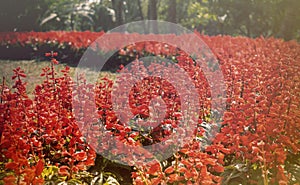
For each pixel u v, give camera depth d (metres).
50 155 5.36
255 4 30.81
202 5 39.97
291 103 5.75
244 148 4.88
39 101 5.76
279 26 30.36
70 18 41.06
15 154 4.00
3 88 5.62
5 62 19.78
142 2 45.72
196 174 3.93
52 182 4.49
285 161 5.47
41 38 22.34
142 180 4.24
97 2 45.44
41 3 38.16
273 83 6.57
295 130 5.49
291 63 8.62
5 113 5.04
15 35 23.27
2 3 36.75
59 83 6.51
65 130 5.11
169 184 4.98
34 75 15.42
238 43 16.33
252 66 8.63
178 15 42.09
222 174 5.13
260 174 5.05
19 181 3.92
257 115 5.21
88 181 4.96
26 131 4.82
